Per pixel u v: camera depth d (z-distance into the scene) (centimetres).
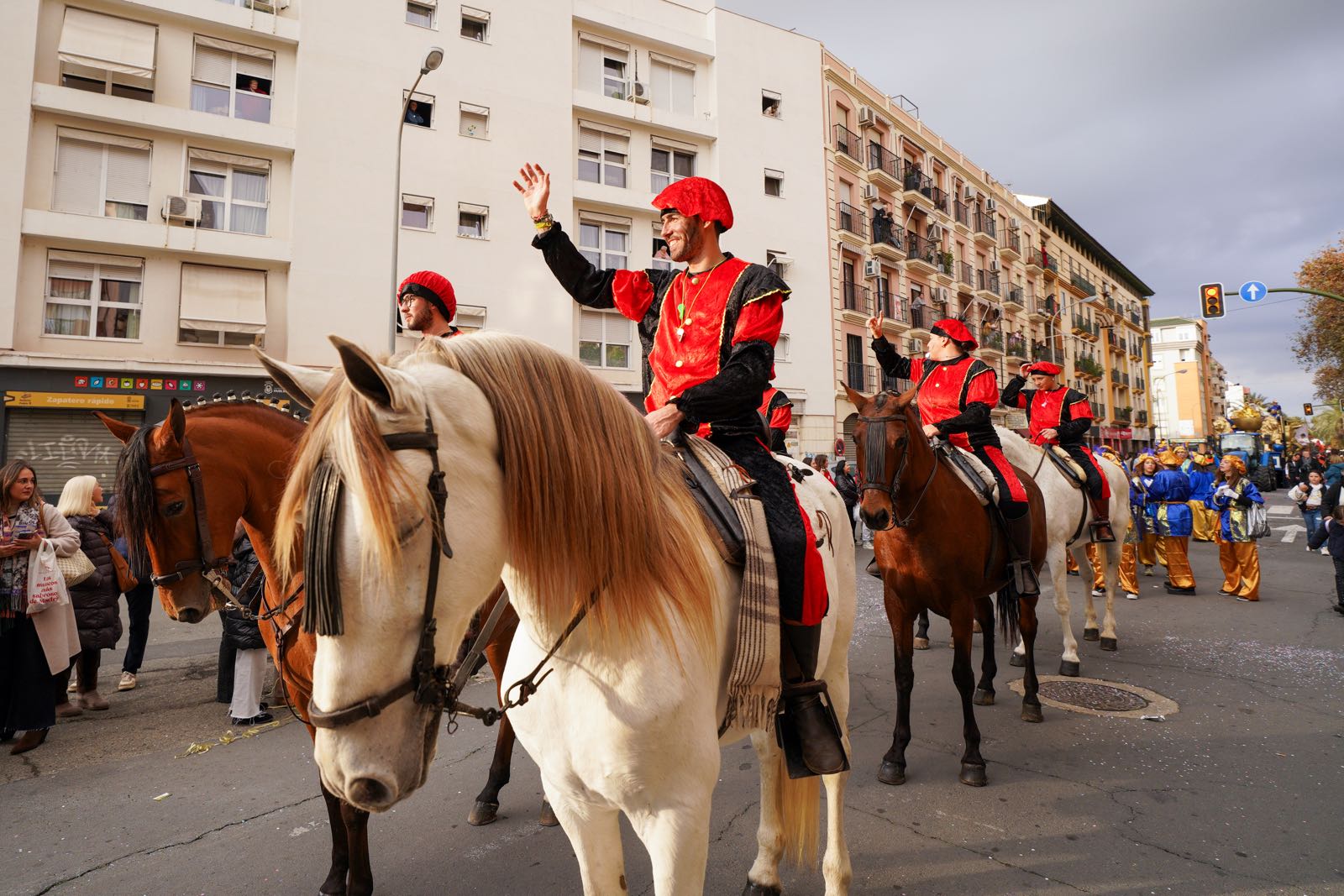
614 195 1761
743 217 1980
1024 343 3127
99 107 1276
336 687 108
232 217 1398
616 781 145
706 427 199
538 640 149
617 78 1870
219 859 298
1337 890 251
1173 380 7125
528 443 136
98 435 1279
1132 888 256
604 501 145
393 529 107
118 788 371
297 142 1417
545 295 1655
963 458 401
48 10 1275
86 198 1296
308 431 118
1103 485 589
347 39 1476
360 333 1458
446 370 133
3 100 1219
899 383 2322
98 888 278
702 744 150
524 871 282
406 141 1523
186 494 254
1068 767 363
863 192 2303
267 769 395
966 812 318
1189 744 388
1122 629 673
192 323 1341
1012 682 515
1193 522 1070
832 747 180
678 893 144
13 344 1225
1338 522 721
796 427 2025
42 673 424
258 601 282
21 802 354
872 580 993
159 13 1337
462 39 1596
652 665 143
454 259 1559
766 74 2058
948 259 2606
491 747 416
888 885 262
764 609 167
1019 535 411
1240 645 599
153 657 652
